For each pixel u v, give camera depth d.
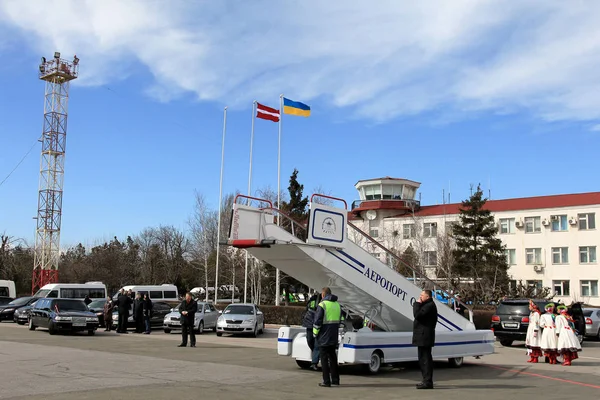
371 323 14.33
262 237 11.69
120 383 10.51
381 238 54.94
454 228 49.97
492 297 37.91
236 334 27.36
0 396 8.98
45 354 15.59
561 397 10.09
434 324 11.10
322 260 11.95
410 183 66.94
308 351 13.05
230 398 9.12
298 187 48.94
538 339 16.72
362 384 11.35
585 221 54.75
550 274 55.94
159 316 29.83
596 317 26.09
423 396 9.97
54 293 35.78
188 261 71.00
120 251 78.38
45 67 60.22
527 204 58.81
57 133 60.38
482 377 12.93
